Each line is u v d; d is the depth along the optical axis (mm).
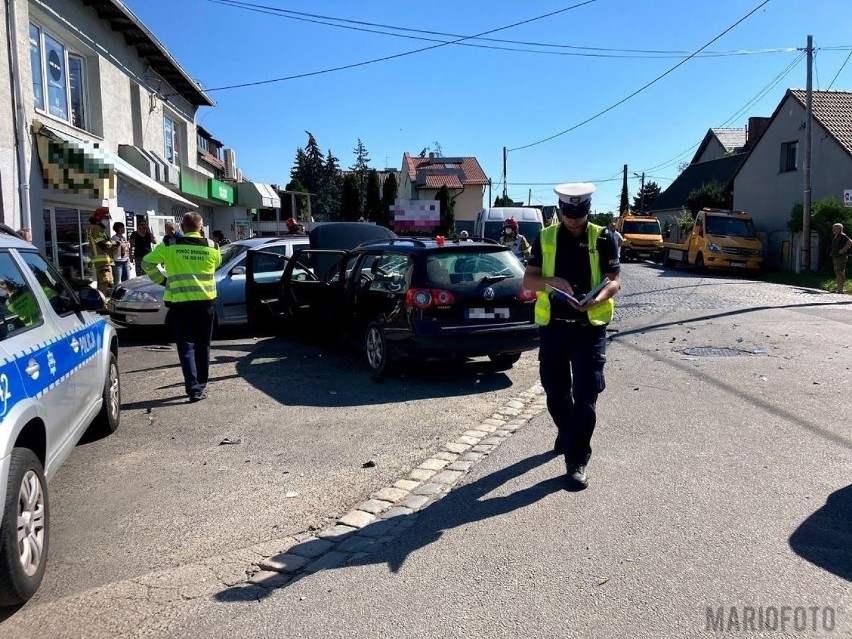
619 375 7777
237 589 3424
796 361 8266
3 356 3381
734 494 4363
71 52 15844
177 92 23125
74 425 4594
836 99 24562
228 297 10961
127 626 3141
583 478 4531
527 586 3350
